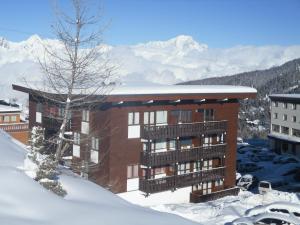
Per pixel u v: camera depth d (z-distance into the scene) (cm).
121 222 976
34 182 1148
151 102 2822
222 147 3284
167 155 2891
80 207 1046
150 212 1180
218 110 3284
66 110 1505
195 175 3078
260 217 1964
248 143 7006
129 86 2900
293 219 1945
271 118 6391
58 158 1495
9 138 2148
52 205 1013
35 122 3250
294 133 5916
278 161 5044
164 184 2891
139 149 2848
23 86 3100
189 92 2941
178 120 3041
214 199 3116
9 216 876
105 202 1198
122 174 2772
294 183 4012
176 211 2592
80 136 2723
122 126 2755
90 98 1930
